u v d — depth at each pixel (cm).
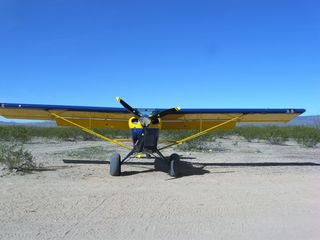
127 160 1420
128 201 725
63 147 1995
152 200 734
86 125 1380
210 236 516
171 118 1327
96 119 1359
